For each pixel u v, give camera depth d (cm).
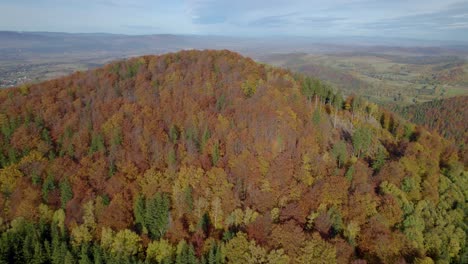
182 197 8344
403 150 11488
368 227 7694
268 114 10581
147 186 8506
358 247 7525
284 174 8731
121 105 11700
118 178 8688
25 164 9219
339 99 13975
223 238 7469
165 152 9519
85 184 8688
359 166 9481
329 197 8262
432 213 8600
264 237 7250
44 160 9469
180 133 10494
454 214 8769
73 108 11906
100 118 11019
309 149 9700
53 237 7506
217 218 8025
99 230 7744
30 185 8712
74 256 7306
